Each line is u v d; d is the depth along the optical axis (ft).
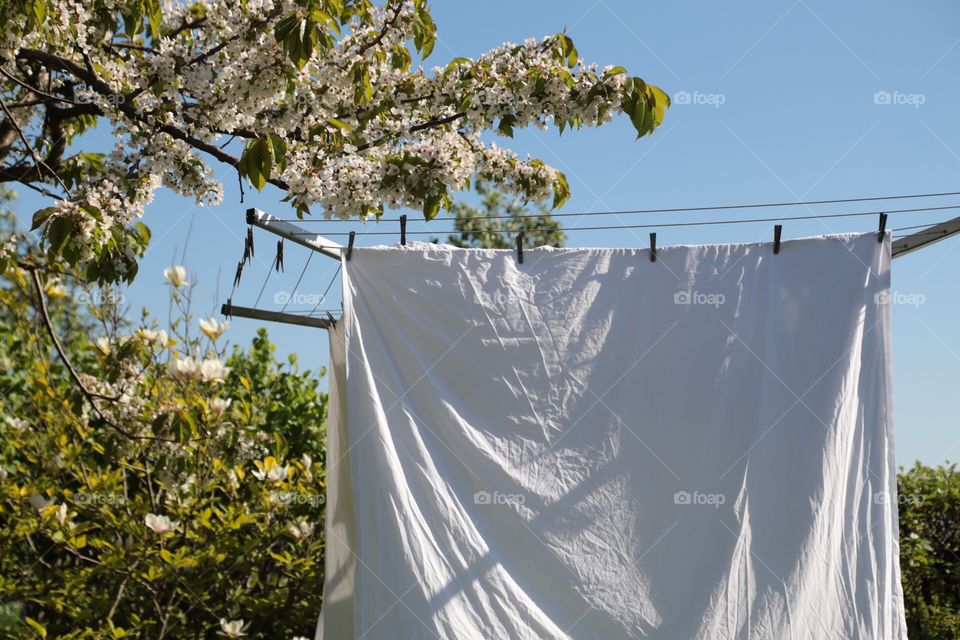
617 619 12.41
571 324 13.38
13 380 22.72
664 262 13.58
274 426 23.95
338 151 14.75
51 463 19.90
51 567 19.84
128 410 17.66
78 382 15.71
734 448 12.91
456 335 13.29
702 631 12.33
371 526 12.31
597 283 13.55
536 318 13.38
